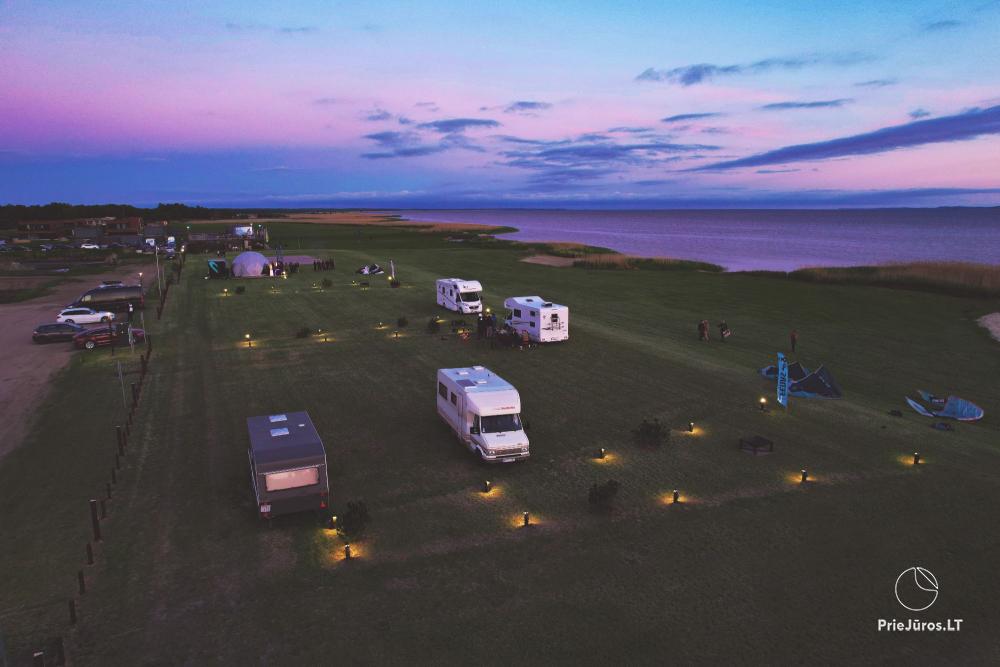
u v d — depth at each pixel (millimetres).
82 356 33688
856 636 12266
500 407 20297
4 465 19891
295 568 14453
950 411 26531
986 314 50000
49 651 11672
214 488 18406
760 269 94062
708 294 59281
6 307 49406
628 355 34438
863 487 18750
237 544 15477
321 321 43062
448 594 13500
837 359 35938
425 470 19750
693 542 15656
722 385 29016
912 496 18188
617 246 154375
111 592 13516
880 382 31609
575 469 19938
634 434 22594
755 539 15812
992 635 12359
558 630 12328
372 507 17391
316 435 16969
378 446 21594
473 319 43906
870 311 51406
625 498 17984
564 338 37250
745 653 11742
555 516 16938
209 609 12977
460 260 87688
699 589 13719
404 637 12125
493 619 12664
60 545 15328
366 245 121938
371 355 34000
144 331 37375
